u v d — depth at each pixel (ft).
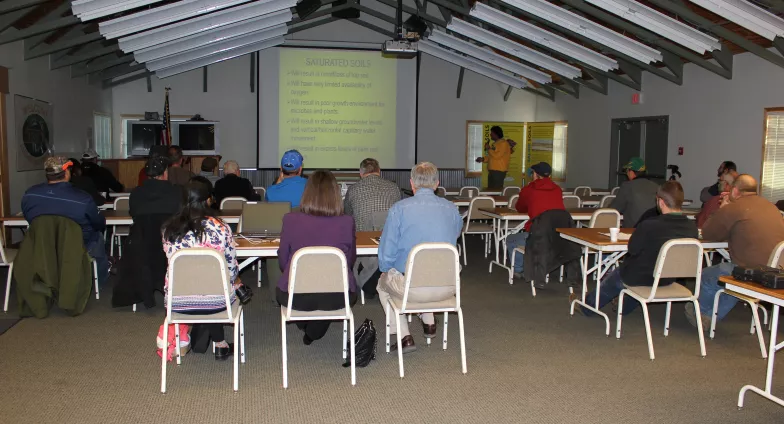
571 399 10.37
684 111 29.19
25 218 14.93
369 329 11.87
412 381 11.12
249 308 16.25
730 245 13.67
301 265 10.17
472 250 26.37
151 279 14.94
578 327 14.62
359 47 38.58
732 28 23.65
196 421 9.38
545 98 41.98
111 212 19.39
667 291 12.71
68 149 30.30
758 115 24.88
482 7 25.22
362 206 15.43
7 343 12.92
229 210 18.58
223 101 39.11
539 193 17.26
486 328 14.49
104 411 9.68
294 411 9.79
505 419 9.57
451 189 30.71
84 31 28.37
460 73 41.37
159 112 38.45
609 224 17.22
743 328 14.71
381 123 39.17
